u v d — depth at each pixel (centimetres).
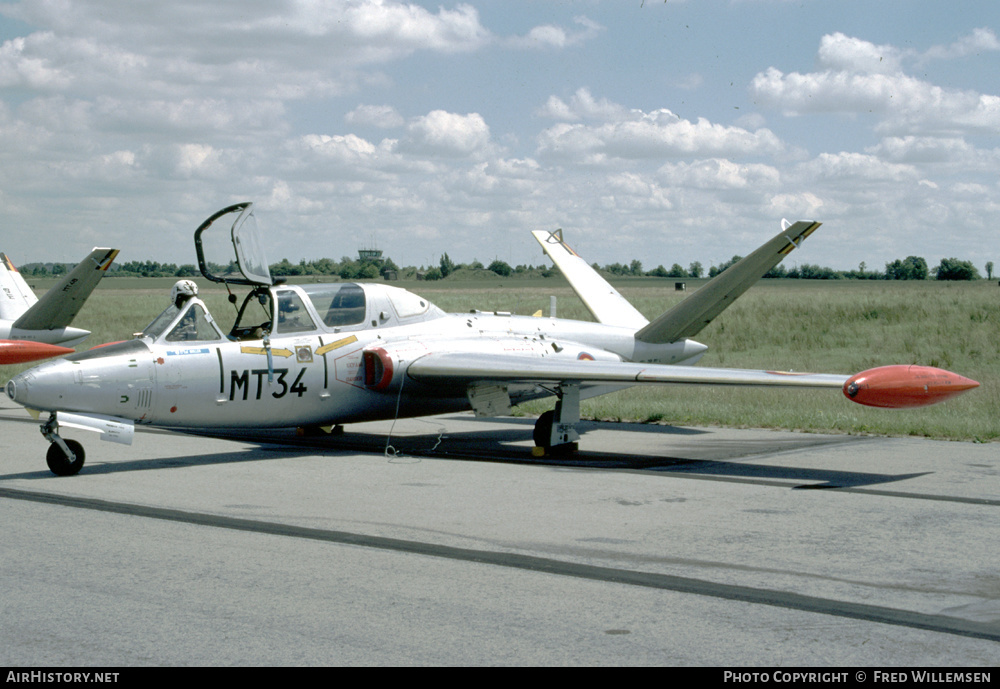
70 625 458
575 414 1080
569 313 4503
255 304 1075
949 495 816
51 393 852
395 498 797
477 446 1171
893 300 4738
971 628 461
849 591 522
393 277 12950
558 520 707
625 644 436
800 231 1181
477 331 1205
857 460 1027
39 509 739
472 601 500
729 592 519
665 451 1112
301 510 741
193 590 517
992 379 1784
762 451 1104
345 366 1073
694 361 1455
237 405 986
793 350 2642
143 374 912
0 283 1997
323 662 411
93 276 1652
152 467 966
